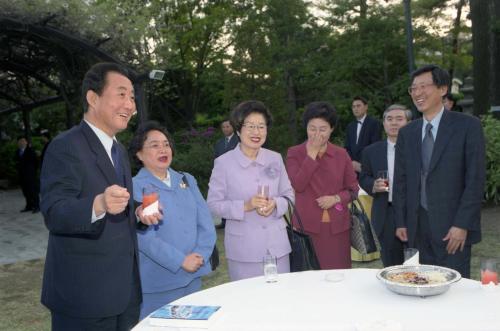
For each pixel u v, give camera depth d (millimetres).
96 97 2529
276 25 15578
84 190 2418
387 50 16438
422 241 3654
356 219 3898
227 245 3416
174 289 3125
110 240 2523
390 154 4441
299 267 3342
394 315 2223
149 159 3180
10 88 15516
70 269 2461
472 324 2105
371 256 5652
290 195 3521
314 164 3752
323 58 16609
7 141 21609
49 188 2354
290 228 3416
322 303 2406
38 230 9406
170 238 3117
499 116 11469
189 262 3012
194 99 21234
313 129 3713
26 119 16203
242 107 3404
